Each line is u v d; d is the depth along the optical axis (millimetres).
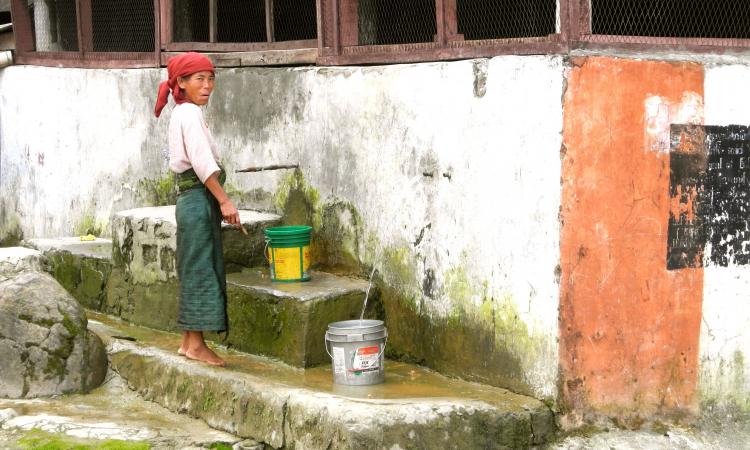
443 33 5543
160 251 6617
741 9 5863
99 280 7250
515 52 5148
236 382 5230
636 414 5203
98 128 8414
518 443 4914
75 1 8703
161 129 7719
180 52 7590
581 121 4867
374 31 6262
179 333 6512
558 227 4879
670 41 5262
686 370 5359
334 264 6316
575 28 4918
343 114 6160
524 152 5000
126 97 8062
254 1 7191
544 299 4969
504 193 5125
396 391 5148
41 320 5734
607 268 5031
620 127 4988
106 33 8461
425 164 5598
